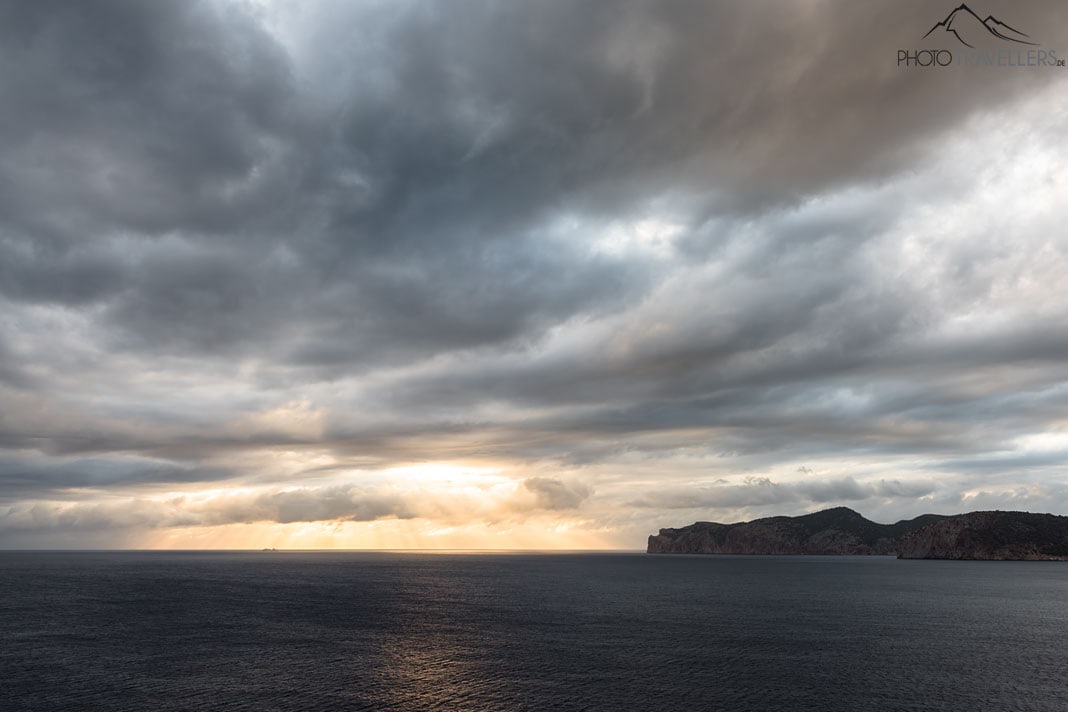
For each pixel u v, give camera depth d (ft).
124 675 205.05
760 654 242.37
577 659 232.53
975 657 238.27
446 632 296.71
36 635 281.95
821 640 275.18
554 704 175.63
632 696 183.11
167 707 171.01
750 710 171.01
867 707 173.78
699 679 202.18
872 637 284.00
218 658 232.32
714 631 301.02
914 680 201.77
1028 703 177.58
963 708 173.17
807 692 187.62
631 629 307.58
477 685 194.39
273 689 189.06
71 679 199.72
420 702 176.76
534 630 303.68
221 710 168.55
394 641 270.67
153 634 285.84
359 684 195.11
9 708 170.50
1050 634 295.28
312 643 264.52
